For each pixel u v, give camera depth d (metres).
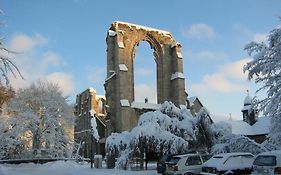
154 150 28.80
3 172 26.66
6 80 14.70
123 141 32.16
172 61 59.50
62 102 52.53
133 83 55.31
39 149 48.09
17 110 49.25
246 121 68.50
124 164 30.27
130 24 56.94
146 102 56.78
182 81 57.44
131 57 56.12
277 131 19.28
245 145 24.17
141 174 24.73
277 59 17.95
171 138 28.58
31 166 40.88
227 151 24.70
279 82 18.09
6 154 46.47
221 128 31.06
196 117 31.27
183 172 19.80
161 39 59.47
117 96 52.91
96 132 64.38
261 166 14.76
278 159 14.32
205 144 30.66
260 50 18.72
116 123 52.53
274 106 17.70
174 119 31.11
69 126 53.47
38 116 50.28
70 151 51.38
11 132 45.69
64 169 34.31
